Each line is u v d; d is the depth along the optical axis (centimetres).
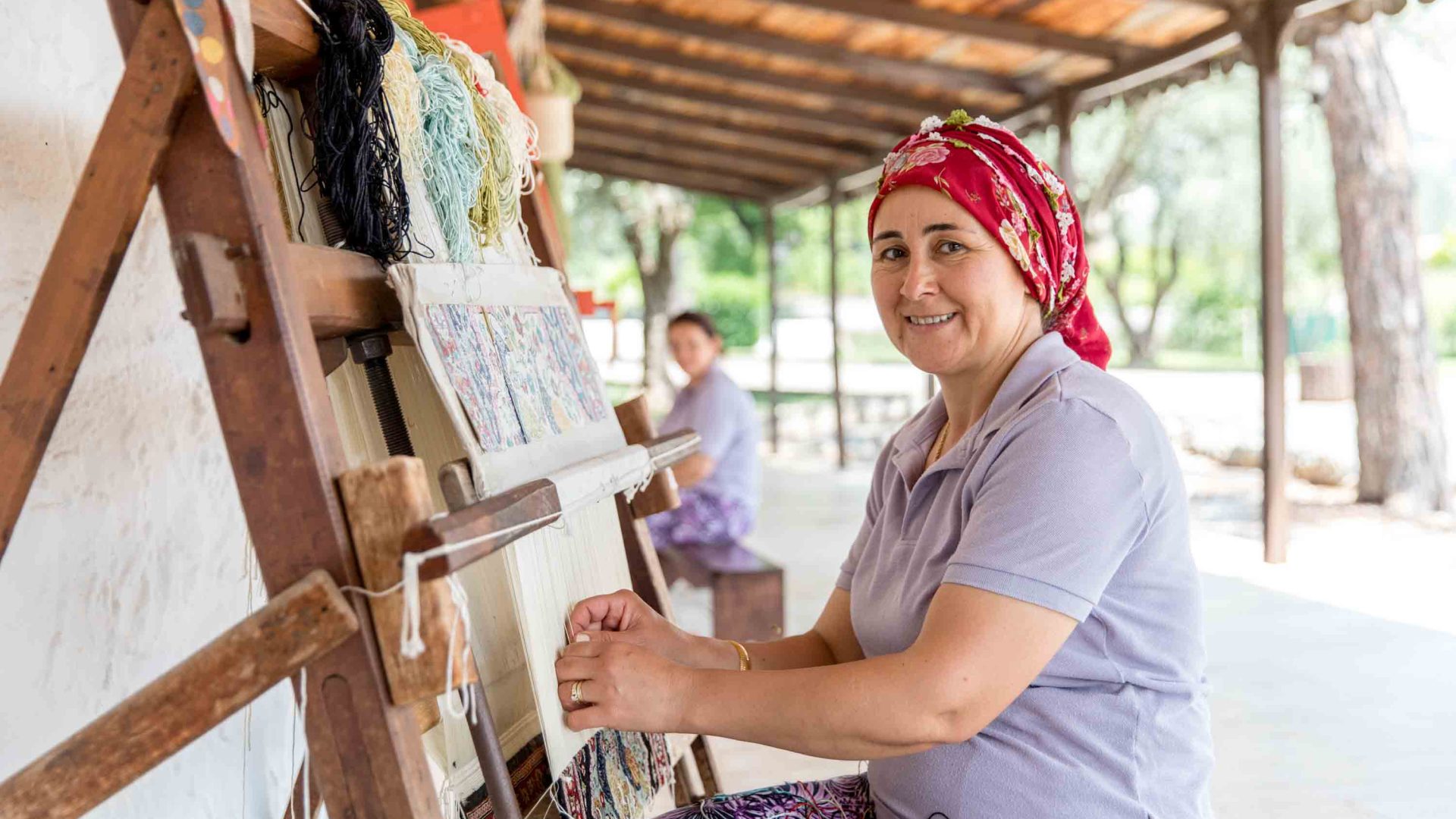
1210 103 2231
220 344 81
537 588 111
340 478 81
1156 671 124
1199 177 2298
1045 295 132
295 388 80
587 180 2508
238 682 80
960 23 571
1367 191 712
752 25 659
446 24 253
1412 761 296
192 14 78
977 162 127
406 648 77
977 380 135
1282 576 520
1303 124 2156
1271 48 509
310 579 79
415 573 78
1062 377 123
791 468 1016
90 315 84
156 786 120
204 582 133
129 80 80
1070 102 656
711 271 2836
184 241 77
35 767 82
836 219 1061
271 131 101
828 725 110
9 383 85
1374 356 717
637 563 153
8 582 108
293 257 87
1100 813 120
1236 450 917
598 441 129
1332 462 806
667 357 1791
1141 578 121
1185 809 125
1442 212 2409
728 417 450
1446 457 718
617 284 2823
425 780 84
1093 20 564
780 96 853
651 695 111
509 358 114
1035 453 116
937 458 141
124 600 121
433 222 112
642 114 965
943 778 125
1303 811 265
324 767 82
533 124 139
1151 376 1744
